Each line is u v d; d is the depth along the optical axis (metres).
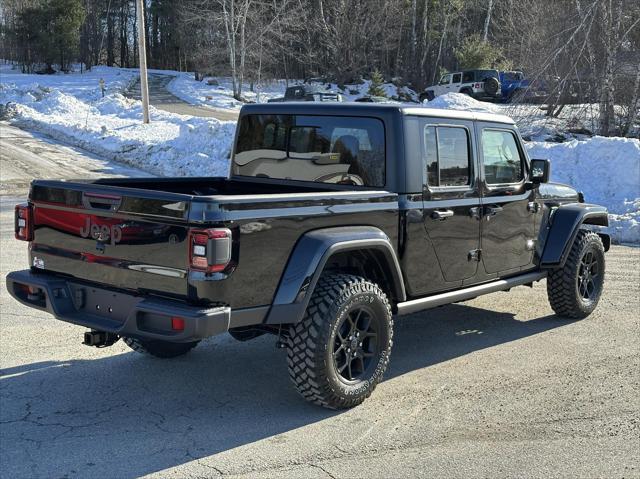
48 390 4.87
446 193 5.25
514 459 3.86
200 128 23.19
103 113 34.06
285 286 4.14
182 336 3.78
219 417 4.42
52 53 67.81
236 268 3.88
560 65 20.95
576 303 6.69
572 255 6.60
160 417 4.42
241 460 3.82
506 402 4.70
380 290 4.63
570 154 15.39
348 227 4.52
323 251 4.21
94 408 4.56
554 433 4.20
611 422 4.37
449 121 5.31
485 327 6.60
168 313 3.82
